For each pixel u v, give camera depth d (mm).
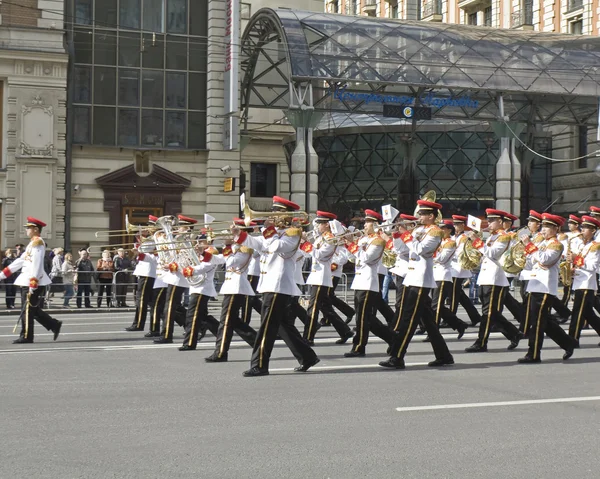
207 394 12281
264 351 14117
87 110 40469
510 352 17609
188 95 42125
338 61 40969
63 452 8969
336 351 17781
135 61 41219
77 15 40312
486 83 42750
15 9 38156
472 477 8195
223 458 8773
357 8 82250
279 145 53531
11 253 30641
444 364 15508
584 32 55344
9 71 38062
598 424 10484
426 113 43344
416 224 15406
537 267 16109
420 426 10305
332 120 54062
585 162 54594
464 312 28312
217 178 42094
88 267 30672
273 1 58344
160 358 16109
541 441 9609
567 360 16391
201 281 17250
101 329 22203
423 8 71625
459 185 51562
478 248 17797
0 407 11242
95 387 12797
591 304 17938
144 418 10617
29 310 18484
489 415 10969
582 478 8211
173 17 41938
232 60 41125
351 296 33938
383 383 13398
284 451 9070
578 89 44094
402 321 15102
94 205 40438
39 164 38656
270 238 14047
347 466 8516
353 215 53062
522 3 60594
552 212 56062
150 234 20578
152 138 41625
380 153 52250
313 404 11594
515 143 45406
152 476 8133
